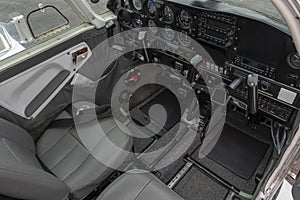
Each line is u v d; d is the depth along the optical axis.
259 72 1.39
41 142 1.58
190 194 1.77
